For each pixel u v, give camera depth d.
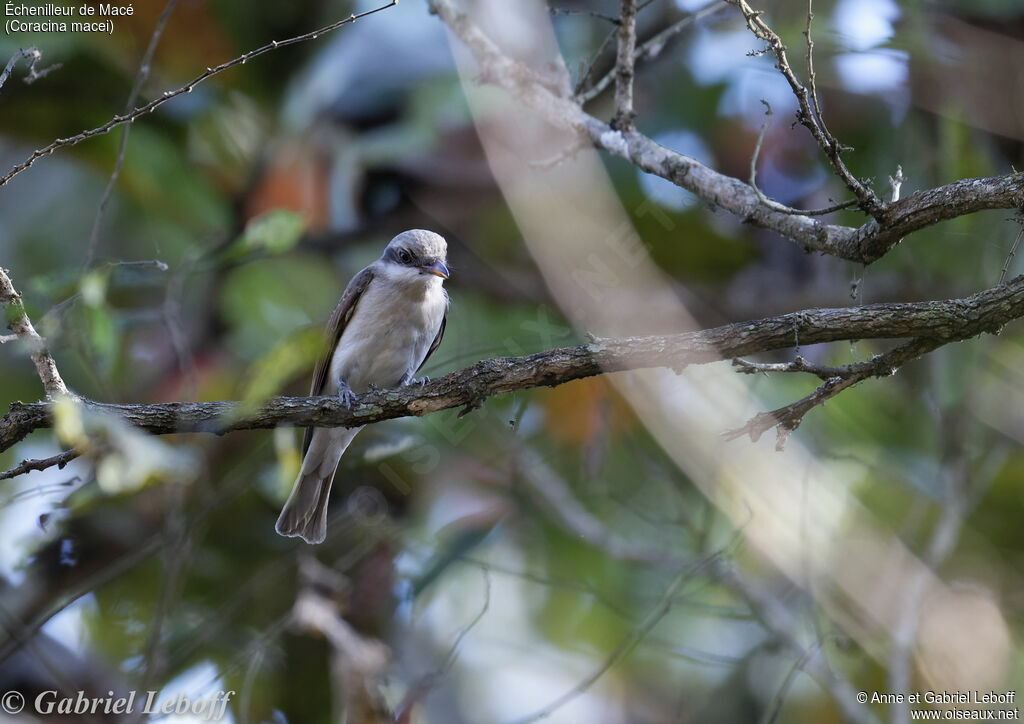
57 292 8.34
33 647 10.09
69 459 6.77
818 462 10.96
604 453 12.46
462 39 10.07
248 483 10.12
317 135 13.77
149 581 11.52
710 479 10.12
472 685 12.37
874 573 10.38
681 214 12.79
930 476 11.54
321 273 13.45
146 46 12.98
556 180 11.47
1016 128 11.87
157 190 12.62
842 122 12.54
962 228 11.70
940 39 12.04
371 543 11.18
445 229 13.59
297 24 13.60
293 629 10.90
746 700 12.04
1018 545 11.69
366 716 9.84
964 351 11.12
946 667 10.48
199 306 12.82
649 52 9.47
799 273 13.49
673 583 10.47
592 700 12.56
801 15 12.21
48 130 12.45
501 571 10.80
